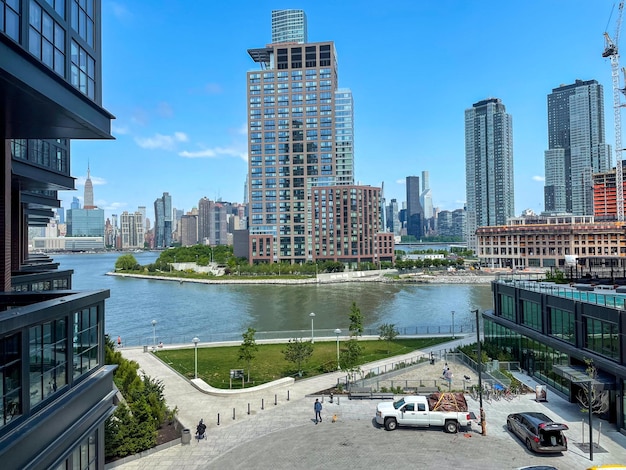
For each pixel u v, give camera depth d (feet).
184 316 346.33
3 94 66.33
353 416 119.34
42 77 67.56
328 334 255.50
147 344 234.99
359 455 95.40
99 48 91.20
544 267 655.76
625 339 106.63
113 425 96.63
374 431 108.58
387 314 344.28
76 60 81.35
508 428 108.37
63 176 165.68
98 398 80.43
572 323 130.62
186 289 538.47
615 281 166.30
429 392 136.05
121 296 469.98
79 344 76.59
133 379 131.95
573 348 126.62
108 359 136.05
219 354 200.44
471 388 135.74
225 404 131.54
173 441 102.42
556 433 94.94
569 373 114.21
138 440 97.50
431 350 202.28
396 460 92.73
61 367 70.54
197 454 97.76
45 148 157.69
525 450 96.84
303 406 127.75
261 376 164.35
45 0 70.54
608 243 624.18
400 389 136.87
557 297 138.31
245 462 93.30
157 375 165.48
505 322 171.63
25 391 60.59
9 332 57.41
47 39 70.85
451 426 106.93
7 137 84.94
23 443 57.26
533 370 153.07
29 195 175.32
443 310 360.69
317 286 559.79
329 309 369.50
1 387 56.13
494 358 169.58
